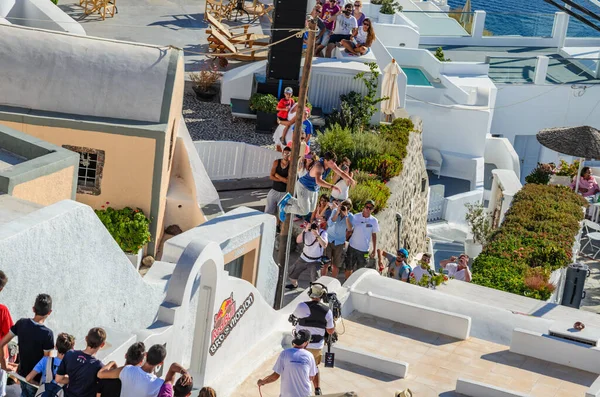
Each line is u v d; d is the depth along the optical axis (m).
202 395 10.12
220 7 38.44
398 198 27.50
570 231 27.25
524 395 14.69
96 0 36.97
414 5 55.25
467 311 18.08
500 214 32.94
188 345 14.50
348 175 22.67
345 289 18.16
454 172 43.44
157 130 21.31
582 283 24.62
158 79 21.98
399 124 31.58
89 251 12.31
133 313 13.77
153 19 38.06
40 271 11.30
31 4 30.30
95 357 10.60
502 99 48.75
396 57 47.59
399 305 17.55
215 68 32.25
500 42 53.91
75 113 21.61
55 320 11.72
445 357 16.39
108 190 21.64
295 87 31.17
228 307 14.70
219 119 30.72
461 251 35.97
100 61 21.91
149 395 9.88
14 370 10.55
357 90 32.25
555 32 54.25
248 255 19.11
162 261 15.98
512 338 16.72
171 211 23.30
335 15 33.22
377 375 15.37
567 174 34.91
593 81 49.50
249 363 15.38
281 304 20.70
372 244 22.00
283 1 30.38
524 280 23.53
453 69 48.00
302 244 23.19
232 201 26.22
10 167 16.19
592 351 16.20
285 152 21.89
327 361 14.26
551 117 49.66
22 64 21.55
